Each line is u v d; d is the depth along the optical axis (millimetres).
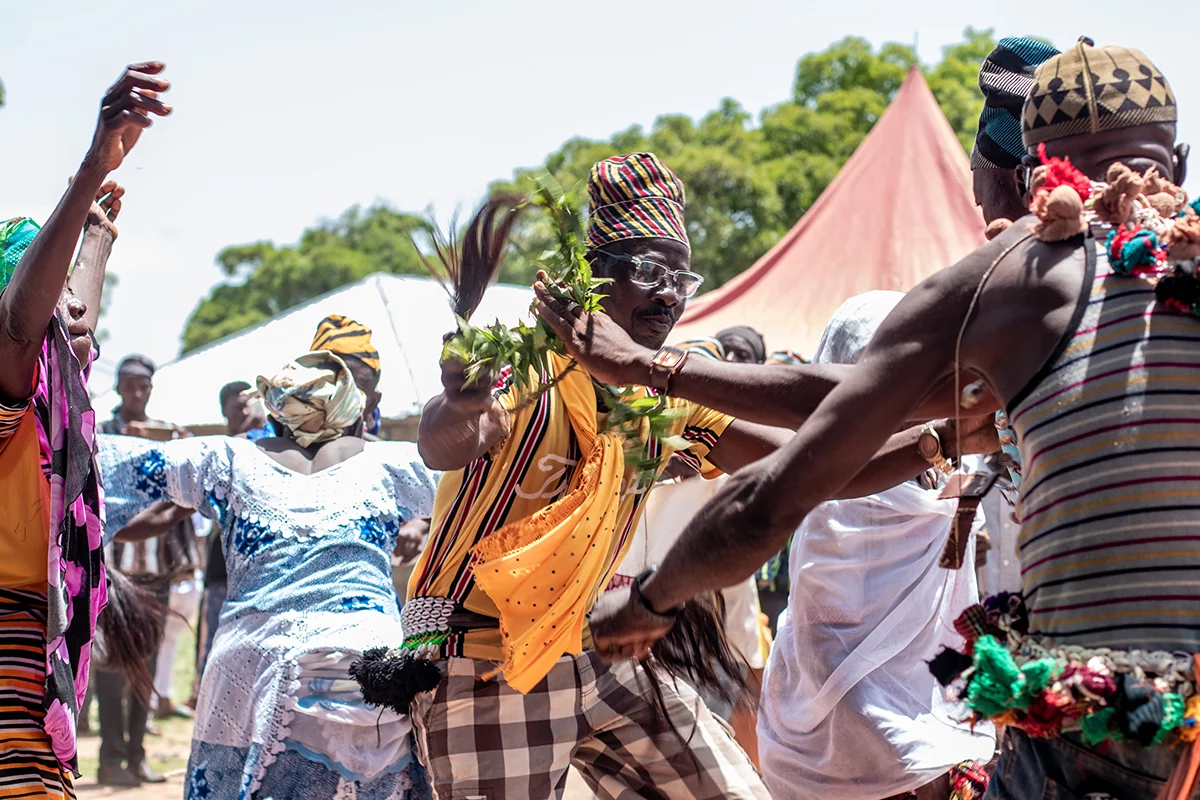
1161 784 2188
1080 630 2172
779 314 12414
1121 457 2150
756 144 26500
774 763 4145
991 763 4004
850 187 12914
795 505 2348
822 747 4012
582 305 2969
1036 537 2260
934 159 12562
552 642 3252
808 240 12766
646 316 3543
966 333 2322
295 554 4605
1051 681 2154
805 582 4047
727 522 2361
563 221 3004
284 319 13930
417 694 3439
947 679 2342
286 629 4480
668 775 3594
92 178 3078
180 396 13344
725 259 24953
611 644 2576
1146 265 2199
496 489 3338
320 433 4906
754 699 3863
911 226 12219
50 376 3291
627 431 3381
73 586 3316
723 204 25109
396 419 12195
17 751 3205
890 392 2342
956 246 12047
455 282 3184
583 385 3350
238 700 4516
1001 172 3344
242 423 8492
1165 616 2109
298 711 4363
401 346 12562
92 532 3398
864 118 27375
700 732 3621
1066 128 2469
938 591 4043
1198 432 2133
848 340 4184
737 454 3619
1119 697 2098
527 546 3223
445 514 3414
